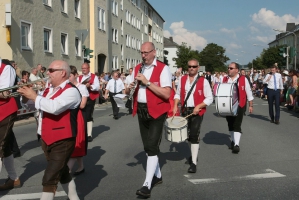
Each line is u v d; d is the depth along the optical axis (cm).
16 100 490
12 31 1700
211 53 12025
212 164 656
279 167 627
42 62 2023
